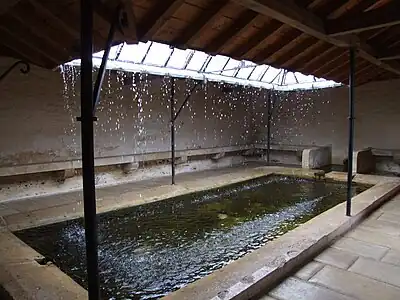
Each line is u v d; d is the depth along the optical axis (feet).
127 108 21.58
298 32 11.35
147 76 22.36
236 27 9.63
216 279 8.04
